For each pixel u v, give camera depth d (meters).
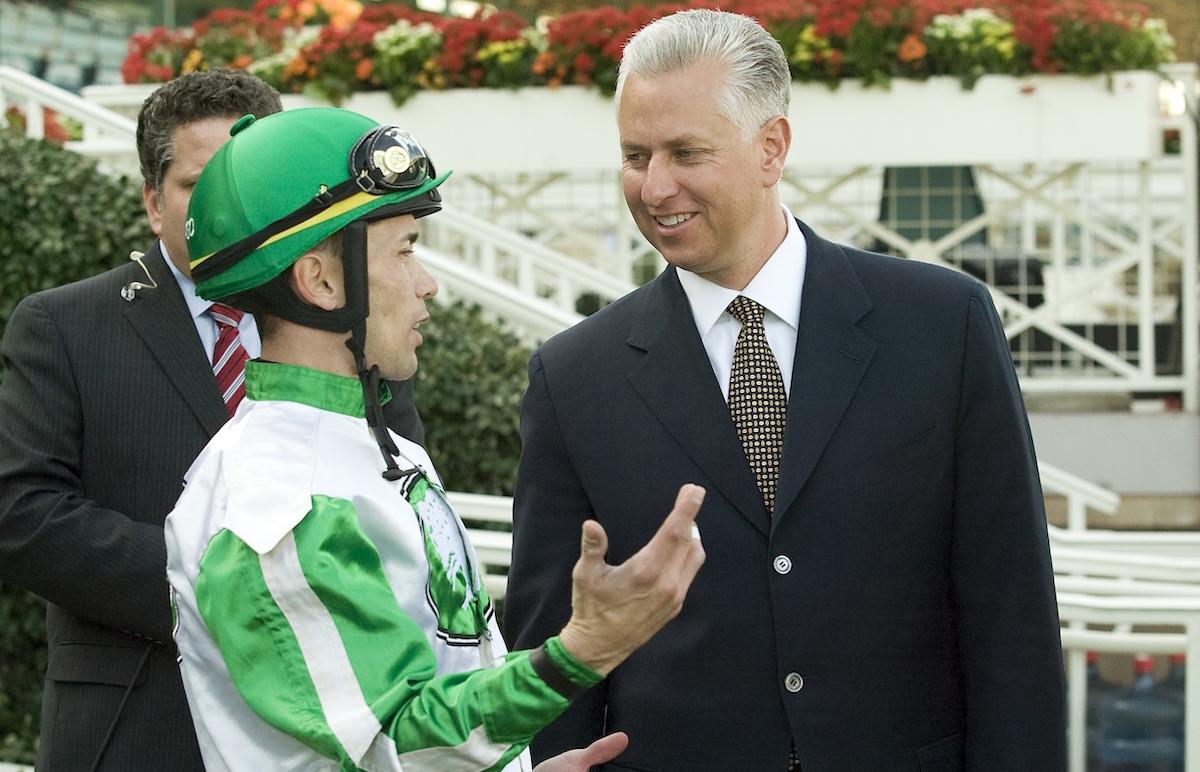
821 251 5.01
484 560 8.04
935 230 17.56
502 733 3.14
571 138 16.20
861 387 4.79
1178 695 8.20
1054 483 12.52
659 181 4.64
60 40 24.02
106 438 5.51
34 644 9.69
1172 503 15.12
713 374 4.89
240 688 3.25
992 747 4.65
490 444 10.99
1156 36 15.84
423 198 3.70
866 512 4.69
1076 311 18.00
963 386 4.78
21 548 5.30
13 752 9.47
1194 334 16.55
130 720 5.31
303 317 3.58
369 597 3.26
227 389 5.66
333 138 3.58
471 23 16.33
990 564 4.73
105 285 5.77
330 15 18.67
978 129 15.62
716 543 4.74
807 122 15.85
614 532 4.88
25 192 10.63
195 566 3.42
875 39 15.52
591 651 3.13
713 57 4.62
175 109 5.57
